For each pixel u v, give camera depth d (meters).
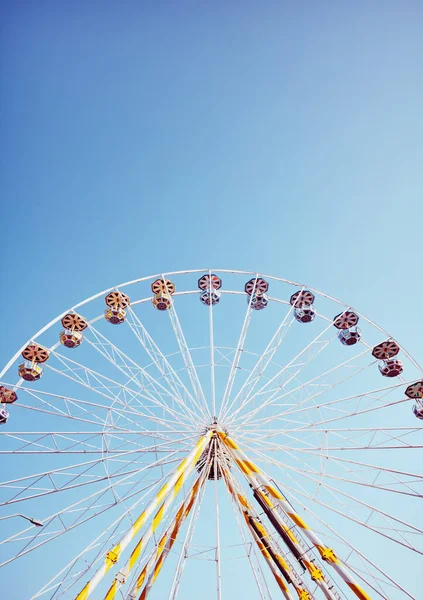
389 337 30.09
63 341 28.78
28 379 27.75
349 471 26.14
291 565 27.22
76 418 26.44
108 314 30.20
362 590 22.73
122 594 22.56
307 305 32.19
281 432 27.86
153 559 24.97
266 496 26.28
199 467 28.50
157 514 23.06
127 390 27.09
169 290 32.28
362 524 24.45
